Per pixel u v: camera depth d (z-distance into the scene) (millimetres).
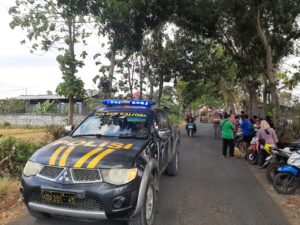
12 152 8641
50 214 5234
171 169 9500
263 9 15828
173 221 5988
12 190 7289
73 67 17953
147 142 5926
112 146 5430
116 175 4770
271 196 7773
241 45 19922
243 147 15930
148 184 5180
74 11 15047
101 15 14414
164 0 15148
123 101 7391
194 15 17172
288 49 21266
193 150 16078
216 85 42406
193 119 24406
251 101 28125
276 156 9039
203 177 9680
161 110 8273
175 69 28297
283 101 34688
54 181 4793
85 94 18641
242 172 10586
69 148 5297
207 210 6648
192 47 27578
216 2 16094
